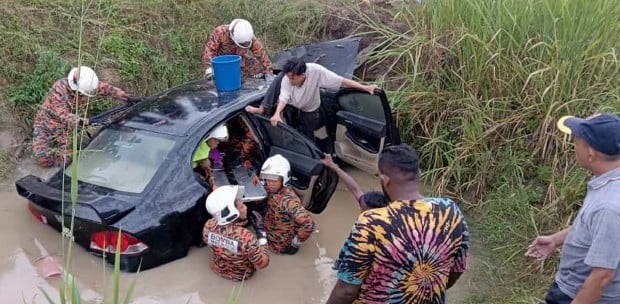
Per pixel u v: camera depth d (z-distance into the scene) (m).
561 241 3.27
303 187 5.25
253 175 5.66
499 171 5.72
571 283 2.98
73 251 4.87
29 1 7.37
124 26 7.63
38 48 6.95
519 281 4.76
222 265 4.66
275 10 8.46
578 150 2.81
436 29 6.37
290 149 5.35
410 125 6.44
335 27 8.24
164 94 5.89
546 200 5.33
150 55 7.54
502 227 5.32
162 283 4.60
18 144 6.52
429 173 6.07
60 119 6.16
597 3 5.75
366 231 2.62
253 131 5.54
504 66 5.82
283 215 4.96
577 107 5.45
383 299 2.73
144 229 4.54
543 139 5.54
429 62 6.36
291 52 7.25
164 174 4.84
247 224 5.30
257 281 4.75
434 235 2.67
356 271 2.67
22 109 6.68
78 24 7.39
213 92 5.76
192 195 4.82
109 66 7.21
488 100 5.90
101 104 6.80
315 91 5.71
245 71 6.84
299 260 5.06
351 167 6.50
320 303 4.54
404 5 7.02
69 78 6.09
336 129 6.01
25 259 4.79
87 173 5.08
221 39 6.82
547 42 5.75
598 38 5.64
